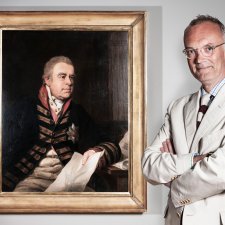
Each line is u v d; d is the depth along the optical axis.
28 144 3.80
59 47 3.80
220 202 2.33
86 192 3.78
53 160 3.79
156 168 2.49
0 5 3.83
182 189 2.37
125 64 3.78
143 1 3.83
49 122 3.80
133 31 3.76
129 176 3.76
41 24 3.79
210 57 2.48
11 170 3.79
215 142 2.38
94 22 3.78
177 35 3.83
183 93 3.82
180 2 3.83
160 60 3.82
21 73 3.81
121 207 3.75
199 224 2.33
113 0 3.82
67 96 3.80
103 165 3.78
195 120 2.54
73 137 3.79
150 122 3.81
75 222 3.78
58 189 3.78
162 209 3.78
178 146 2.57
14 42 3.80
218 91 2.46
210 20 2.52
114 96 3.78
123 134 3.78
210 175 2.26
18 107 3.80
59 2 3.83
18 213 3.79
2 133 3.79
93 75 3.79
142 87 3.76
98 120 3.79
